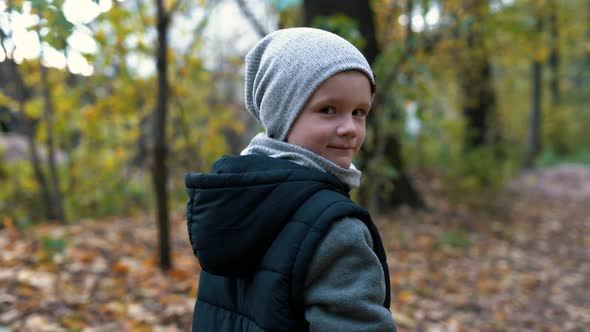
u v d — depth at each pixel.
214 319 1.14
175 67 4.57
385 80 3.60
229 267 1.01
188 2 4.34
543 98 20.39
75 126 5.57
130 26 4.08
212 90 5.87
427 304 4.08
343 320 0.92
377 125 3.69
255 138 1.13
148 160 6.32
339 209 0.92
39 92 5.52
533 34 5.40
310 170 0.98
